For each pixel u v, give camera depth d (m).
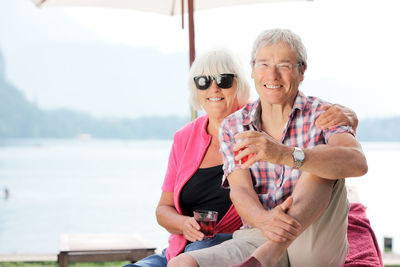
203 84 2.55
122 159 32.88
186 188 2.53
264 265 1.82
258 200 2.05
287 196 2.11
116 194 19.28
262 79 2.13
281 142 2.15
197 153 2.54
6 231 13.12
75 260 3.18
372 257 2.38
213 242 2.28
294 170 2.09
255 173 2.16
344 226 2.04
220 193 2.48
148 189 20.45
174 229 2.43
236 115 2.28
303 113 2.15
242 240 2.06
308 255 2.01
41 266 4.56
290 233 1.85
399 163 22.83
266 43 2.13
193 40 3.43
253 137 1.87
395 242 8.51
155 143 57.72
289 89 2.13
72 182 22.55
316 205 1.89
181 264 1.88
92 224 13.63
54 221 14.27
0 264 4.62
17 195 19.33
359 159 1.94
